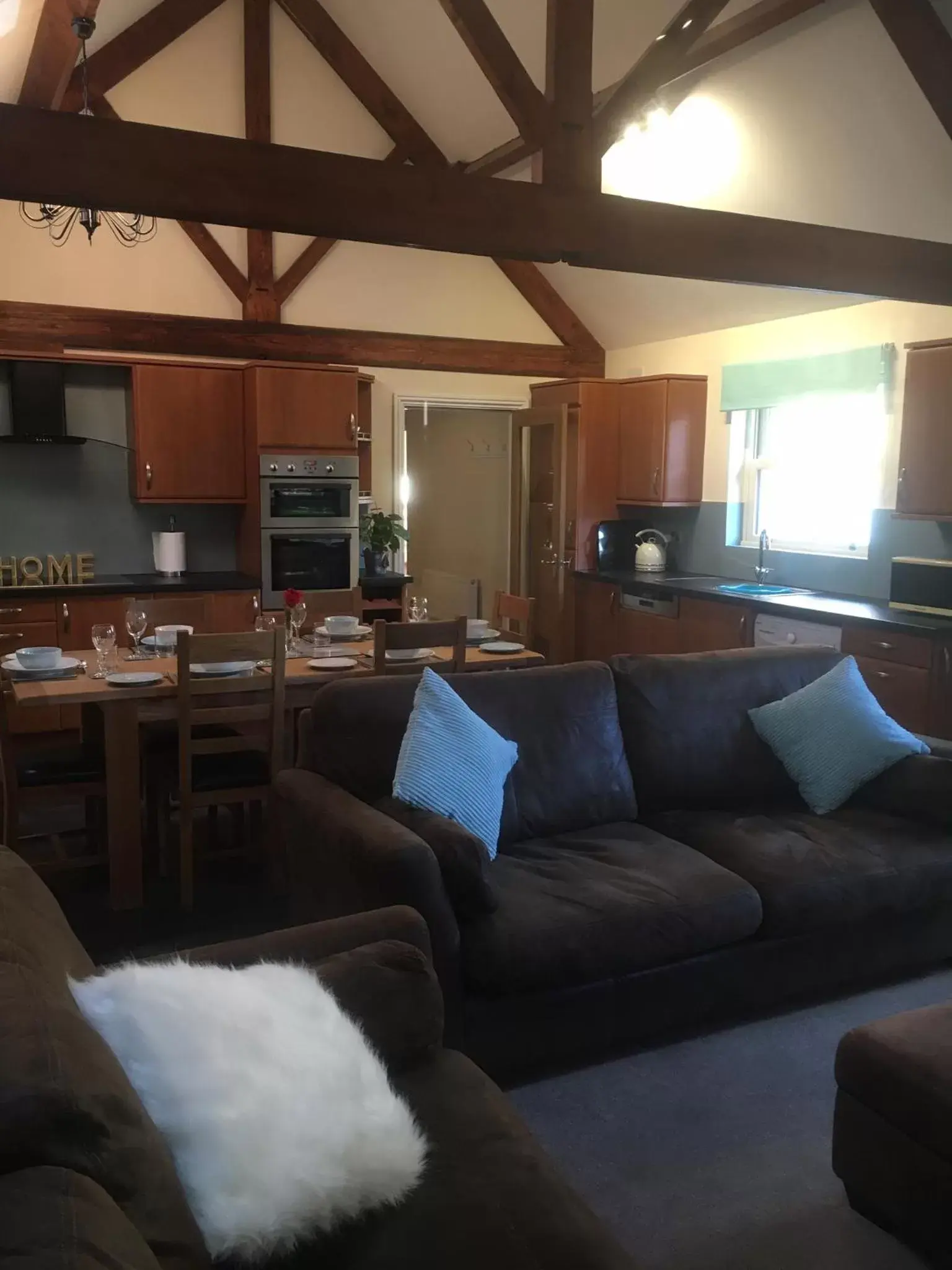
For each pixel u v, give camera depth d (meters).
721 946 2.59
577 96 3.60
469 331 6.89
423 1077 1.67
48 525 5.88
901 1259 1.88
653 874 2.63
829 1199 2.05
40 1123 0.97
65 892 3.54
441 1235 1.29
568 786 3.00
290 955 1.72
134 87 5.50
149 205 3.01
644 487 6.55
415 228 3.37
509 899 2.45
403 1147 1.34
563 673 3.15
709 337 6.38
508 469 7.57
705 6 3.68
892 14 3.75
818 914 2.66
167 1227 1.04
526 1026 2.37
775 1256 1.88
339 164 3.23
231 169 3.09
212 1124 1.21
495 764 2.76
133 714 3.34
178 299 6.04
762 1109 2.35
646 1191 2.06
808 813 3.18
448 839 2.32
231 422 5.94
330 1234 1.28
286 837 2.85
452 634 3.81
